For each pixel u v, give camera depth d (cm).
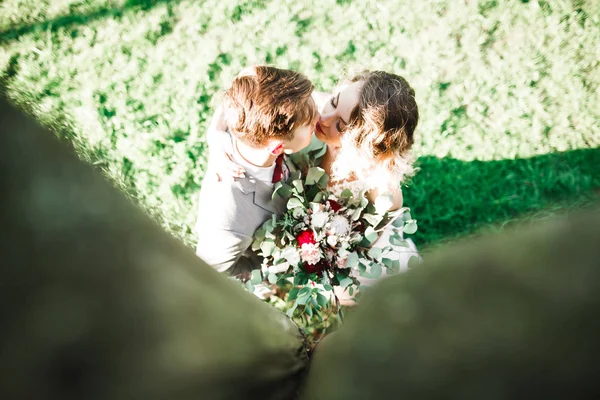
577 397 32
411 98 219
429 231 356
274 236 228
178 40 412
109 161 363
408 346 37
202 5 419
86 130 378
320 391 43
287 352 88
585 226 35
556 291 34
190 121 384
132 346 53
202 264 72
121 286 54
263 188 226
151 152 373
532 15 409
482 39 405
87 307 51
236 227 229
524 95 391
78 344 50
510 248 36
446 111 387
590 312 33
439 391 35
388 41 409
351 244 228
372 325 39
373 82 215
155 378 53
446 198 364
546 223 37
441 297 36
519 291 34
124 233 56
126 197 59
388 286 40
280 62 404
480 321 35
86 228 53
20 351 49
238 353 68
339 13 415
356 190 231
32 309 49
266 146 201
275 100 190
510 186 366
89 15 420
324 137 231
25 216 50
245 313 78
